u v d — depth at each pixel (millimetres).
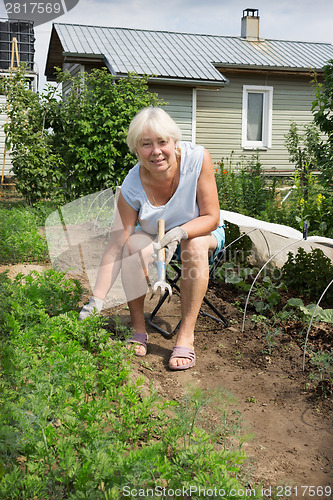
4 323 2932
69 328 2895
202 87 12266
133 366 2881
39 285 3760
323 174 6012
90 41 12727
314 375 2791
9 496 1662
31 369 2404
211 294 4301
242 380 2859
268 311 3824
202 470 1855
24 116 9047
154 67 11836
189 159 2928
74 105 8945
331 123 6039
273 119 14000
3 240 5062
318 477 2029
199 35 15211
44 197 8961
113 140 8703
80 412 2016
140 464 1746
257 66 13078
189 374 2916
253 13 15617
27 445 1887
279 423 2424
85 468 1698
